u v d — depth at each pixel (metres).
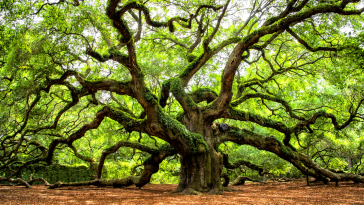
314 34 16.31
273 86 24.91
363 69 13.00
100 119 13.86
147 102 12.08
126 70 18.23
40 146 22.22
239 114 15.04
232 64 12.46
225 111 14.67
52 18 11.38
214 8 12.55
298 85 23.09
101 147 28.09
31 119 19.41
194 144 12.81
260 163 23.03
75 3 12.38
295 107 24.91
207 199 9.93
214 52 15.17
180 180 13.42
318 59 18.11
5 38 10.43
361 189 13.15
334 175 15.91
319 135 20.02
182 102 14.42
